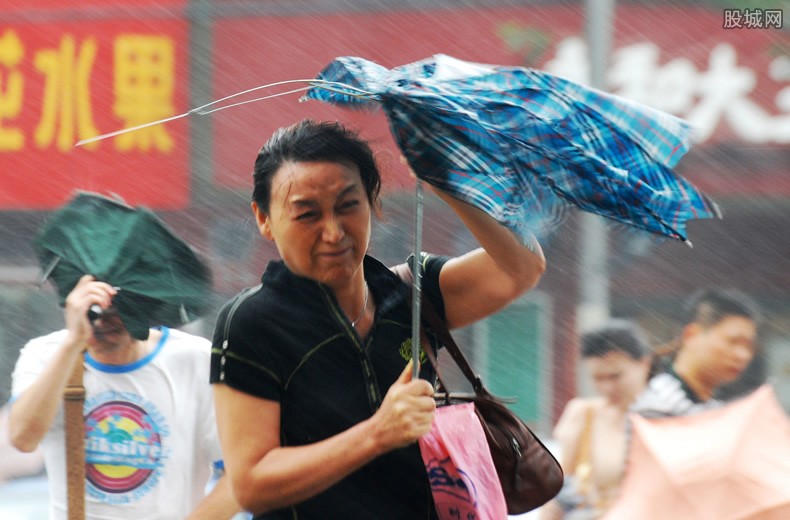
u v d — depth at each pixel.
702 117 29.73
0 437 17.69
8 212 26.19
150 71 26.66
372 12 27.05
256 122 26.50
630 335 15.02
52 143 26.59
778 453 13.56
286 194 8.30
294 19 26.81
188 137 26.55
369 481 8.62
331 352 8.45
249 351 8.34
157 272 11.73
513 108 8.42
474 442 8.56
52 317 25.73
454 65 8.73
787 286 30.38
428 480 8.73
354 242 8.40
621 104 8.62
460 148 8.38
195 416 11.78
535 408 28.06
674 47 29.23
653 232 8.88
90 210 11.91
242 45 26.66
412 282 8.98
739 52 29.38
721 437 13.62
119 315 11.52
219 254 26.11
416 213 8.52
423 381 7.91
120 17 26.61
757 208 30.09
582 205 8.81
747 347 14.54
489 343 28.06
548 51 27.91
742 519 13.16
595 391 15.29
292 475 8.02
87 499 11.57
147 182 26.36
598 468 14.96
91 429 11.58
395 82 8.52
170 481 11.64
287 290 8.46
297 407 8.45
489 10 27.56
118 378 11.65
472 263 9.09
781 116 29.61
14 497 17.48
